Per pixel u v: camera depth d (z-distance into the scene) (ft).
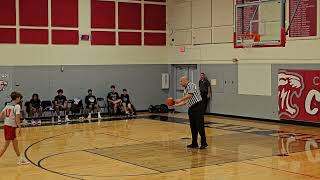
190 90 35.91
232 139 41.32
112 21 64.85
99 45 63.82
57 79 60.70
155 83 68.85
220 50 61.41
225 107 61.11
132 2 66.44
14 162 31.55
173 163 30.96
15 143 31.19
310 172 28.30
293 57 52.31
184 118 58.85
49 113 59.06
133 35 66.64
